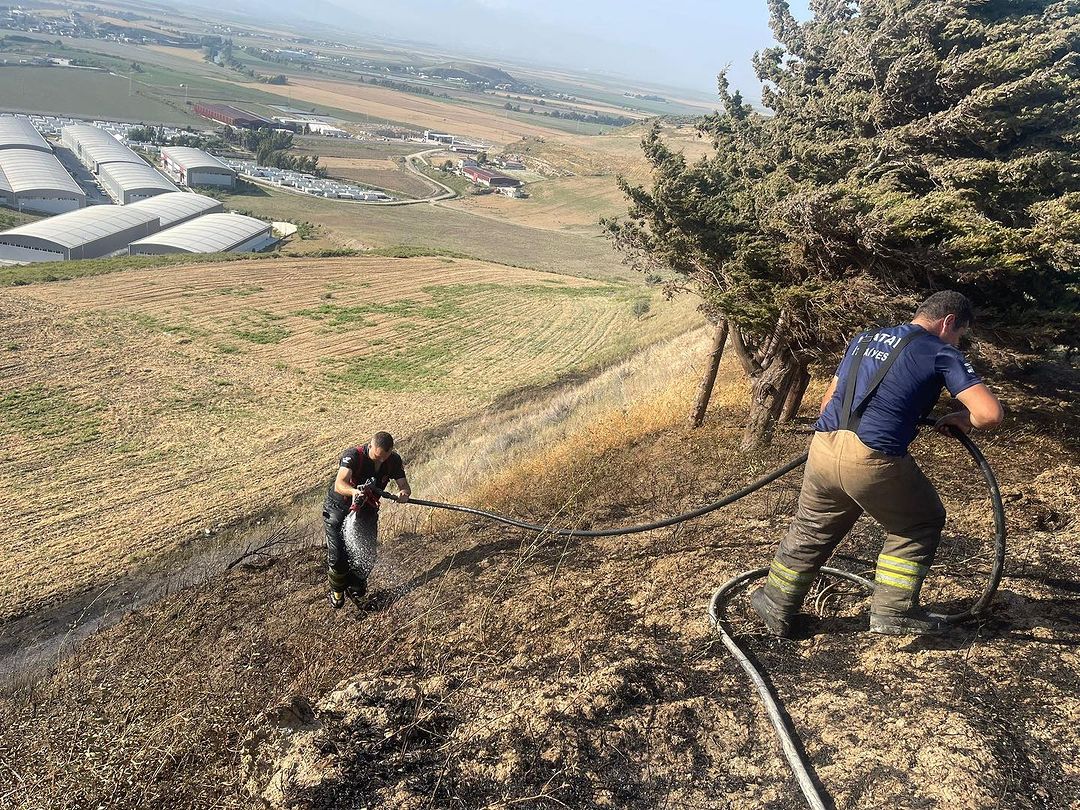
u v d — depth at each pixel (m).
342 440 25.38
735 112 10.73
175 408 27.78
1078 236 6.11
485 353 36.38
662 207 8.76
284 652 5.09
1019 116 7.00
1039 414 8.09
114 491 21.00
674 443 9.67
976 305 7.43
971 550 4.65
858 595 4.25
